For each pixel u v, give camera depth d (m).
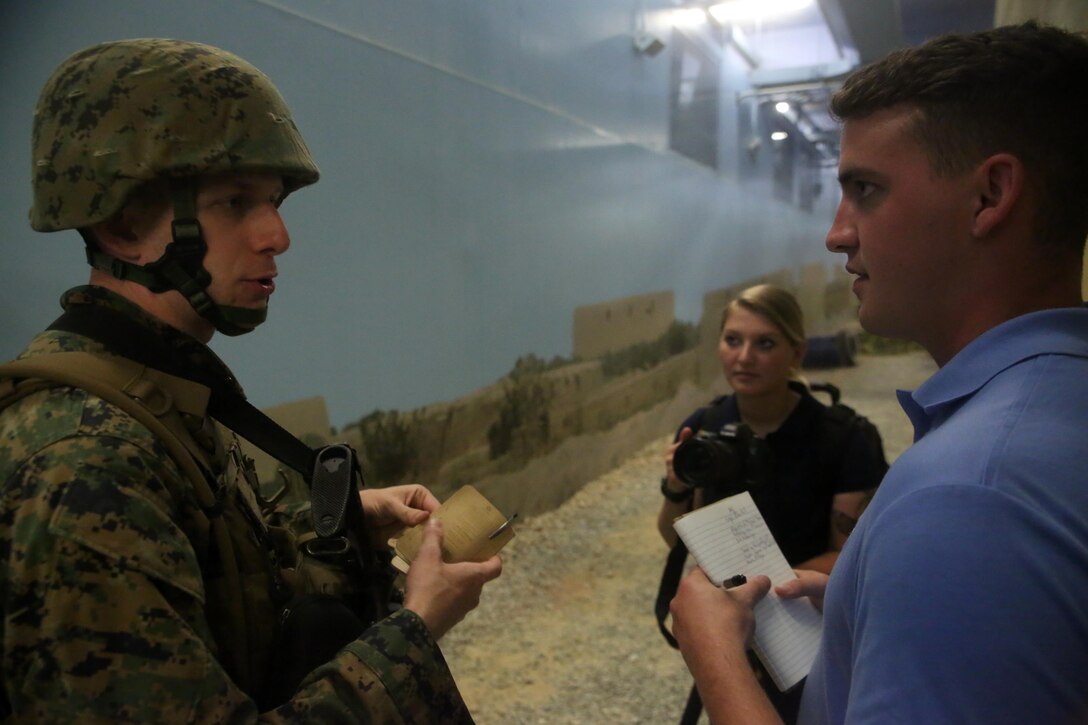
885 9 8.31
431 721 0.88
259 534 1.05
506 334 4.81
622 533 4.99
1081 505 0.58
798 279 14.06
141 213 0.90
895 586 0.60
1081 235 0.73
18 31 2.01
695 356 8.67
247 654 0.93
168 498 0.81
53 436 0.77
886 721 0.56
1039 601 0.55
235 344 2.80
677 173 7.91
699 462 1.70
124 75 0.88
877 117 0.76
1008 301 0.73
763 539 1.33
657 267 7.50
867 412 8.16
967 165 0.71
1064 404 0.64
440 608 0.99
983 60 0.70
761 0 8.68
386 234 3.62
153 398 0.88
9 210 2.04
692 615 1.11
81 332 0.90
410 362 3.86
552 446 5.50
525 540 4.86
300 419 3.12
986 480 0.60
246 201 0.94
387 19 3.53
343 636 0.99
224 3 2.64
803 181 13.95
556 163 5.38
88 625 0.72
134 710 0.72
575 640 3.48
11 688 0.73
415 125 3.79
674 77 7.74
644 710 2.85
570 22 5.48
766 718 0.92
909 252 0.75
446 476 4.23
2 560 0.73
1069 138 0.69
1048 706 0.54
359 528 1.13
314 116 3.12
